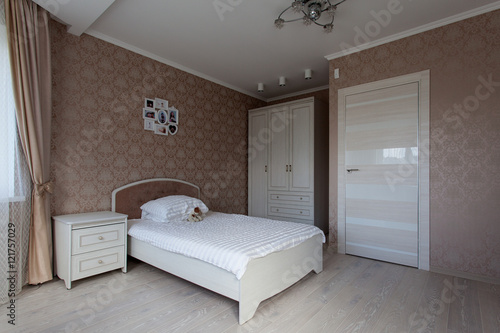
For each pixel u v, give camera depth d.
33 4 2.29
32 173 2.27
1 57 2.11
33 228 2.31
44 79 2.40
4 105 2.11
